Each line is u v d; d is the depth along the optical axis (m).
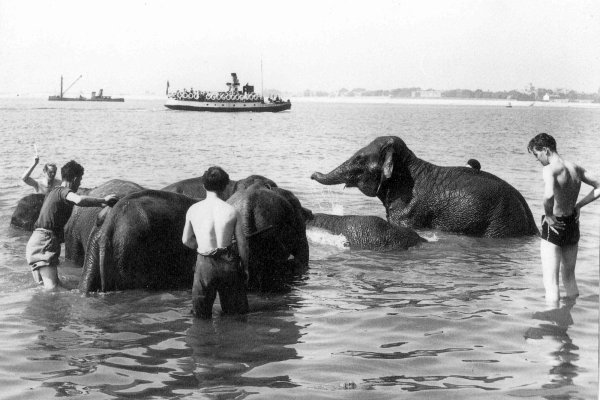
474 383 6.05
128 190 11.09
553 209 8.62
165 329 7.61
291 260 10.40
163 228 9.43
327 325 7.78
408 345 7.09
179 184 12.16
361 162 14.64
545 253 8.71
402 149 14.51
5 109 126.62
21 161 28.16
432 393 5.83
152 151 35.69
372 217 12.59
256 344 7.11
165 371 6.32
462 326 7.71
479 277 10.09
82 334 7.41
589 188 21.48
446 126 85.69
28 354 6.75
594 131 75.44
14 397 5.72
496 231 13.48
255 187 10.28
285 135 56.19
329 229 12.59
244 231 9.59
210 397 5.71
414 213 14.16
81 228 10.87
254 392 5.83
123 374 6.23
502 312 8.25
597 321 7.85
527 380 6.11
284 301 8.83
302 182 21.52
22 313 8.16
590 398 5.68
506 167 29.31
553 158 8.56
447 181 14.15
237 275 8.12
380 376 6.23
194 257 9.75
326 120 102.38
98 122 76.38
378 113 165.00
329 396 5.75
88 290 9.15
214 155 33.44
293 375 6.24
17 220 13.06
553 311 8.27
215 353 6.82
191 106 117.25
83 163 28.09
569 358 6.67
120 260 9.20
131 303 8.70
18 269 10.23
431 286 9.58
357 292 9.27
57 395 5.75
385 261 11.15
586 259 11.18
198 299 8.02
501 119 123.50
